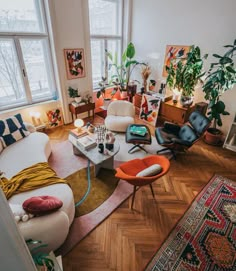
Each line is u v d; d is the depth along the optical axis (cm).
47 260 153
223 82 318
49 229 171
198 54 355
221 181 289
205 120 305
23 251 73
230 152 361
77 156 343
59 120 452
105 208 243
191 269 181
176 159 340
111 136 303
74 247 200
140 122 476
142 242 205
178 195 264
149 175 213
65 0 363
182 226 221
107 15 481
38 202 177
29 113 402
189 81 375
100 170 308
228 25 344
